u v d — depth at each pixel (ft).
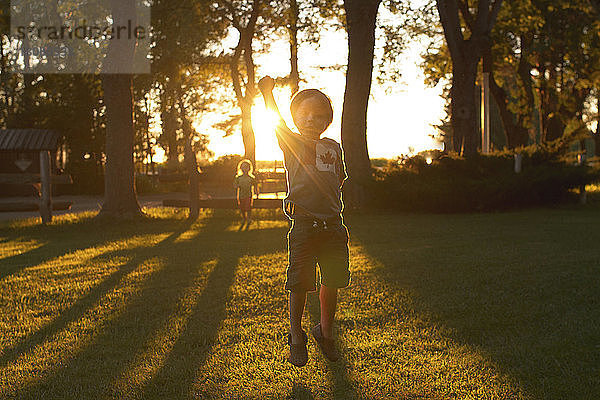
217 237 41.27
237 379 12.42
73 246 37.78
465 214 56.24
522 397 11.30
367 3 61.36
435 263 26.78
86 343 15.35
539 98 120.16
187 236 42.34
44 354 14.44
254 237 40.86
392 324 16.60
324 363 13.37
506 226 43.19
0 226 52.11
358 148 62.85
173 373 12.82
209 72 118.62
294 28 87.61
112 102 55.62
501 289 21.01
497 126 163.73
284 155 12.62
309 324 16.67
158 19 75.56
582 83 109.40
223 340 15.35
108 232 47.11
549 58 109.29
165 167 153.79
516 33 96.27
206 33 91.30
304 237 12.12
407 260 27.81
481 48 69.72
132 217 54.85
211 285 22.81
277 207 54.85
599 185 92.89
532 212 56.29
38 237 44.62
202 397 11.55
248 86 106.11
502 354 13.79
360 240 36.73
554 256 28.25
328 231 12.18
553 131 118.11
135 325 17.08
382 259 28.32
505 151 68.95
